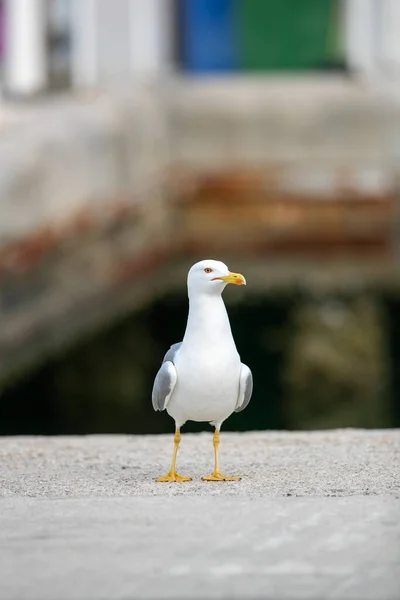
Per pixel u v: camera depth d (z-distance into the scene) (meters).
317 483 7.07
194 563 5.01
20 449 8.97
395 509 6.02
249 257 19.67
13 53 22.61
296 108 19.77
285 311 21.61
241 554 5.14
